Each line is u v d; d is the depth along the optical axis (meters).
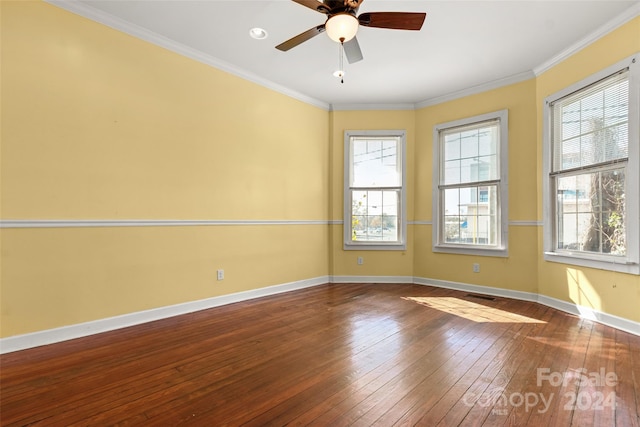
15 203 2.36
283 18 2.85
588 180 3.16
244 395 1.77
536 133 3.74
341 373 2.02
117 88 2.86
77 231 2.64
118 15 2.80
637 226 2.65
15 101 2.37
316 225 4.73
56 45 2.54
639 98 2.64
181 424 1.52
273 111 4.17
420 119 4.77
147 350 2.38
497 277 4.06
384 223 4.90
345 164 4.87
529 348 2.40
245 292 3.83
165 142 3.17
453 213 4.50
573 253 3.26
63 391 1.81
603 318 2.95
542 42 3.17
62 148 2.57
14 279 2.35
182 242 3.29
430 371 2.04
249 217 3.89
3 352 2.29
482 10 2.68
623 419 1.55
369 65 3.66
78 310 2.63
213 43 3.25
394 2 2.58
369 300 3.82
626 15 2.70
